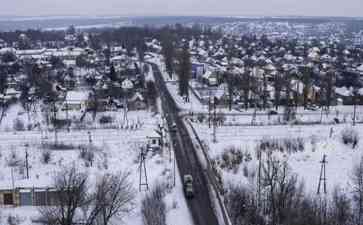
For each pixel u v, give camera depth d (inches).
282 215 2101.4
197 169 2856.8
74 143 3307.1
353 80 6146.7
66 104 4106.8
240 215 2181.3
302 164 2942.9
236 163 2933.1
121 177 2539.4
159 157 3048.7
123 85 5162.4
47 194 2247.8
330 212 2178.9
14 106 4630.9
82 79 5979.3
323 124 3922.2
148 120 4030.5
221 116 4133.9
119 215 2110.0
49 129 3720.5
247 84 4702.3
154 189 2427.4
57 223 1947.6
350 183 2608.3
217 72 5861.2
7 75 6112.2
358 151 3147.1
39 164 2874.0
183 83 5054.1
